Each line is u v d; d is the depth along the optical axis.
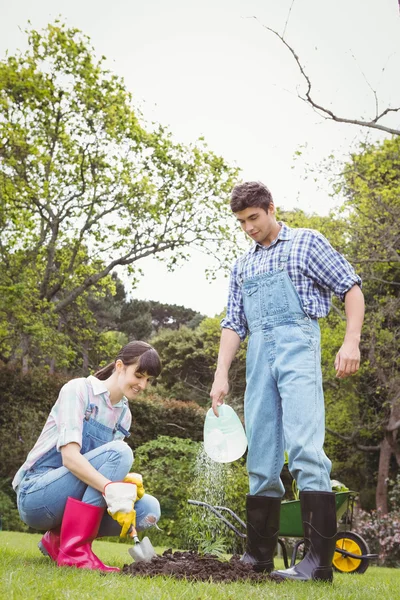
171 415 13.65
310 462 2.80
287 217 14.70
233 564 2.83
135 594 1.89
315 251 3.00
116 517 2.72
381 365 13.08
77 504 2.79
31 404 12.65
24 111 14.97
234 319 3.25
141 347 3.03
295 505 5.28
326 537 2.76
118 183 15.84
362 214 12.29
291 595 2.19
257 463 3.01
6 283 14.22
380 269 13.35
